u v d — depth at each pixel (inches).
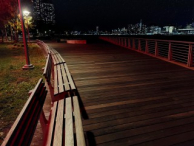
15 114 149.3
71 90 124.3
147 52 443.5
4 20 1028.5
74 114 91.0
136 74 244.1
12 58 498.6
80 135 72.3
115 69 275.3
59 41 1188.5
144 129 110.8
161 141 99.4
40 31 2930.6
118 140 100.5
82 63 323.6
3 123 134.6
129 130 109.8
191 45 276.2
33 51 677.3
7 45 1043.3
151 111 134.2
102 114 130.0
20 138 57.4
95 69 275.6
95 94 169.2
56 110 96.3
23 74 294.4
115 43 794.2
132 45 551.5
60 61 242.8
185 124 116.2
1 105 167.6
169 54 340.5
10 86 227.9
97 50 532.4
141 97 161.3
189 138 101.8
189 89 182.4
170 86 192.1
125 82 207.0
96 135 105.0
